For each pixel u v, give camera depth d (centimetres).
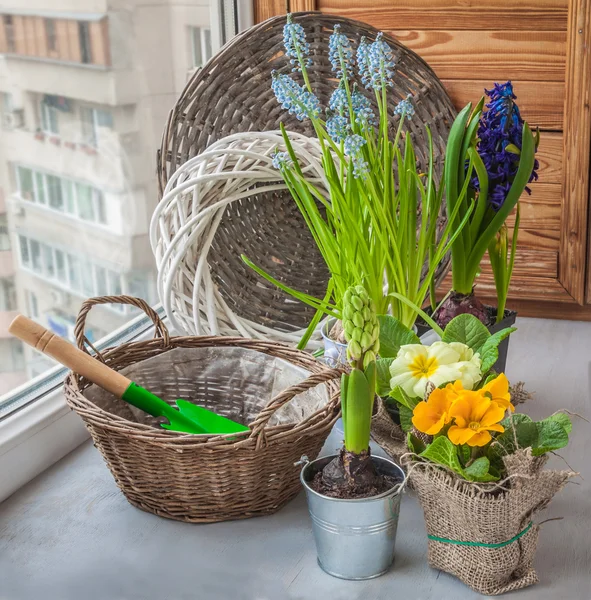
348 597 85
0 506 104
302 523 99
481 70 151
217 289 126
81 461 115
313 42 139
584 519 98
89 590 88
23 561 93
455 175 109
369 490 85
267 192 138
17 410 113
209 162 126
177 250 121
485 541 82
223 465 91
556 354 144
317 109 107
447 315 118
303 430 90
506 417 95
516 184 109
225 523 99
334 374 88
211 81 132
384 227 108
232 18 162
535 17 145
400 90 142
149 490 97
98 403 102
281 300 138
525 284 158
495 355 90
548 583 87
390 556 90
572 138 148
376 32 140
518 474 77
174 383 111
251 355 110
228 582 88
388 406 104
